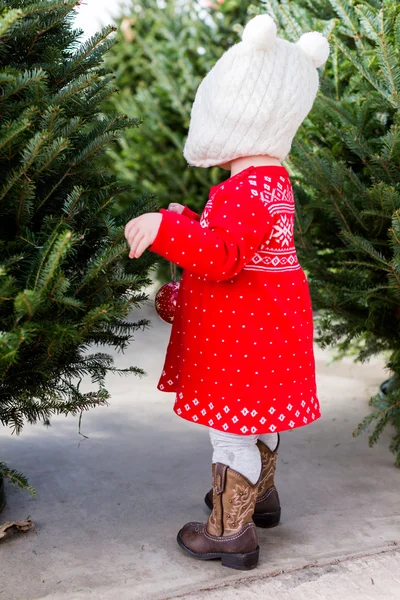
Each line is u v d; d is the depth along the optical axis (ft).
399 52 7.87
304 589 5.69
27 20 5.58
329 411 10.15
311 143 9.38
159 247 5.28
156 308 6.78
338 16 9.53
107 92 6.18
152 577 5.81
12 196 5.33
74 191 5.39
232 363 5.72
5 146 5.15
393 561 6.13
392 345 9.23
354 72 9.11
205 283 5.86
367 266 8.44
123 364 12.34
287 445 8.91
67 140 5.15
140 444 8.80
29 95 5.42
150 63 18.75
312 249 8.65
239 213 5.51
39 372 5.65
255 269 5.76
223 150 5.82
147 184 16.42
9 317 5.13
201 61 16.63
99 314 5.10
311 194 9.40
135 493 7.41
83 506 7.09
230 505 5.94
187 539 6.19
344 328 8.89
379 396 8.11
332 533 6.63
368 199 7.90
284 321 5.82
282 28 9.43
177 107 16.47
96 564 6.00
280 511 6.88
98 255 5.70
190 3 16.75
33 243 5.34
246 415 5.69
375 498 7.41
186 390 5.95
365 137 8.55
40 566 5.95
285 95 5.72
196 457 8.42
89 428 9.32
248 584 5.76
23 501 7.16
